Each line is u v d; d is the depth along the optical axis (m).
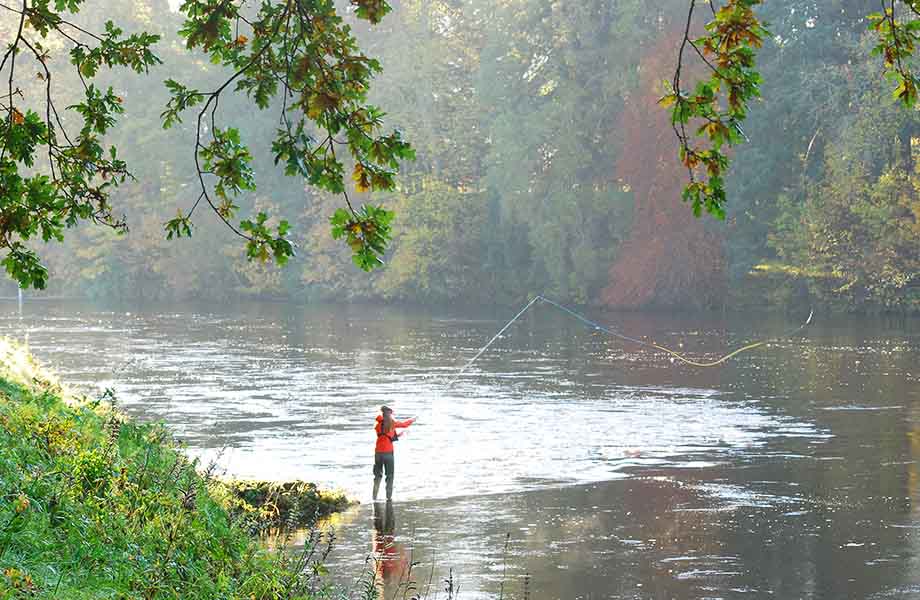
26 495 11.07
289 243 9.37
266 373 47.88
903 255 78.69
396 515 21.50
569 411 36.47
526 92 97.44
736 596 16.25
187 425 32.97
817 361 51.16
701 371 47.91
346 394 40.84
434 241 103.38
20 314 91.56
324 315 90.94
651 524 20.91
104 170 10.37
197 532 12.39
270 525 19.52
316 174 8.98
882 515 21.56
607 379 45.44
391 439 23.02
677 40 85.44
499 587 16.58
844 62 86.12
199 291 119.00
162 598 10.18
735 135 8.67
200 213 116.75
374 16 8.95
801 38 85.06
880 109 77.62
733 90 8.59
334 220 8.98
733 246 87.94
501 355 56.06
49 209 9.66
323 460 27.38
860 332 67.06
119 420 19.23
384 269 106.88
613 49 90.38
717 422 34.00
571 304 95.62
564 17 92.88
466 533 20.09
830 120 82.38
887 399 38.69
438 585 16.58
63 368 49.44
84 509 11.44
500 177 97.94
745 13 8.52
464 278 103.31
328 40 8.98
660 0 90.44
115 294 121.88
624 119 87.75
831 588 16.61
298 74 8.79
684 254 86.75
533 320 82.38
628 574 17.38
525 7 94.88
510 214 97.94
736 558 18.42
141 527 11.77
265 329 75.06
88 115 10.23
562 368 49.72
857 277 79.38
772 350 56.72
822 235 80.25
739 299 88.25
